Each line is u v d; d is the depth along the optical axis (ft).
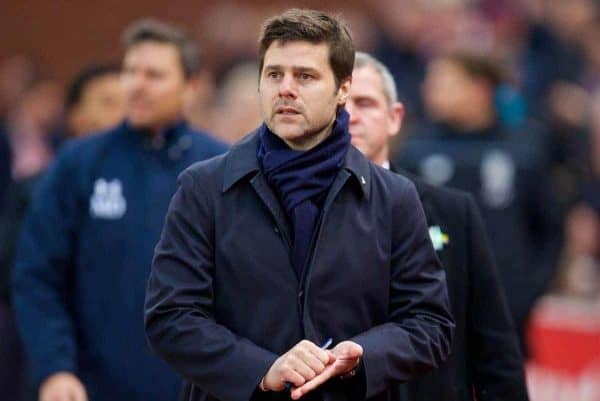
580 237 96.07
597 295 91.97
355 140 53.16
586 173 101.76
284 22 43.32
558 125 104.88
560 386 86.17
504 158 79.66
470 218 52.80
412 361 43.65
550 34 124.57
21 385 77.71
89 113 75.92
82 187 63.98
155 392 62.75
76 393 62.54
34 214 64.49
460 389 51.70
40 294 63.62
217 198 44.09
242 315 43.70
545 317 86.63
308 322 43.42
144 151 64.23
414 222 44.98
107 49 132.87
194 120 103.04
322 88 43.19
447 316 45.21
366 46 126.41
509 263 77.92
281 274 43.62
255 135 44.83
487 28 125.39
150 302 43.70
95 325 63.31
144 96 63.98
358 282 43.91
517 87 111.75
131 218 63.52
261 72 43.78
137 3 132.57
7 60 132.05
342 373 42.63
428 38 124.57
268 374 42.34
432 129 85.10
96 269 63.57
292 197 43.70
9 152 111.34
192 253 43.78
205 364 42.80
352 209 44.16
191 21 132.57
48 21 132.67
